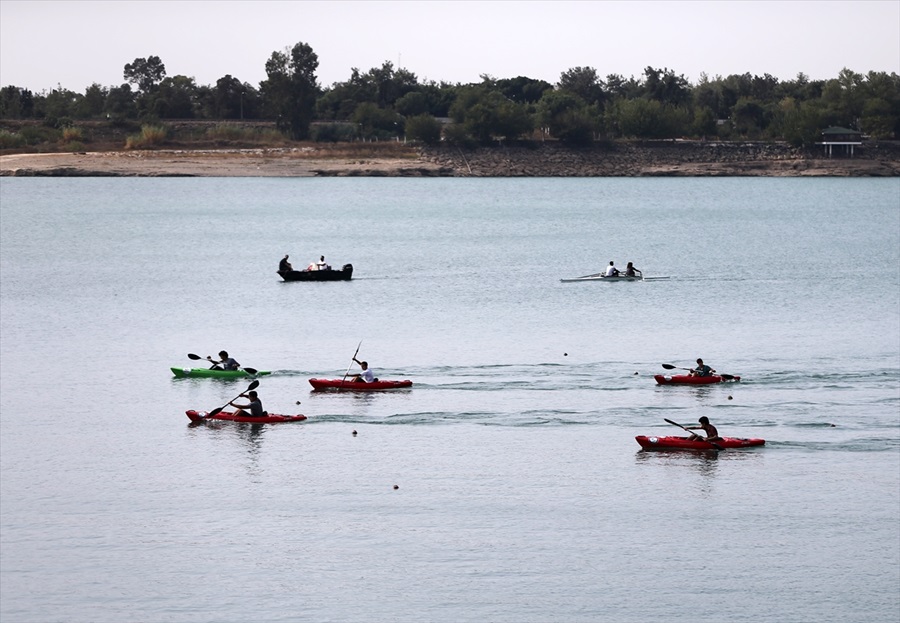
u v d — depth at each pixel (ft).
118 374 522.06
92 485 376.68
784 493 371.15
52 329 629.51
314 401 472.44
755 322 650.84
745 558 326.44
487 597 305.32
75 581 312.91
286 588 309.63
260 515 353.31
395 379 507.71
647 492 371.97
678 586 311.27
